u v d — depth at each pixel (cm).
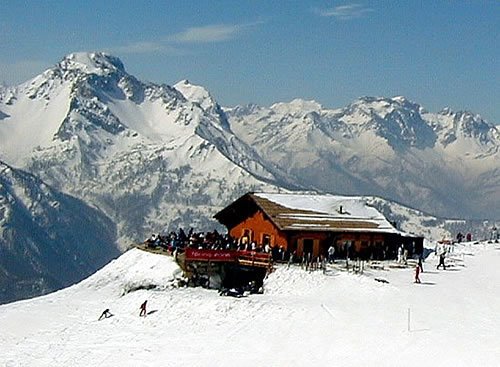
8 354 5959
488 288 7331
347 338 5681
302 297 6981
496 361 5059
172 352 5744
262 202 8800
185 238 9506
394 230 8925
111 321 6712
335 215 8888
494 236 16312
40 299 8050
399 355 5284
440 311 6341
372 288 7112
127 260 8981
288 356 5466
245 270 7825
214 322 6325
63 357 5825
